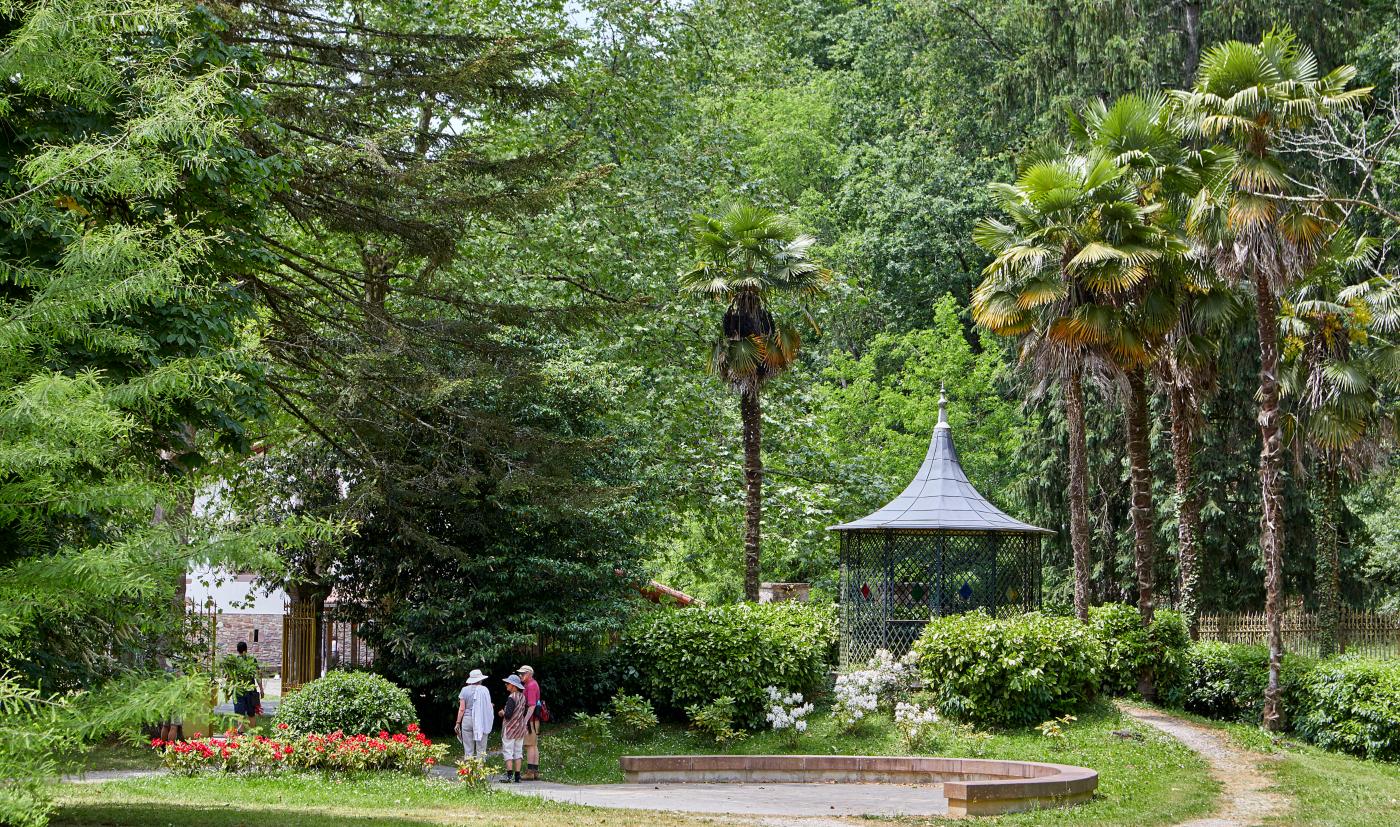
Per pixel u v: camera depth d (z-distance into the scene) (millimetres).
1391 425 24828
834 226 46781
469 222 21984
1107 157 21578
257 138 15961
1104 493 34250
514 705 18422
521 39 18578
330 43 18453
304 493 22906
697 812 14445
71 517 9711
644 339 28922
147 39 11359
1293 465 31578
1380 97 32594
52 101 10281
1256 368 30766
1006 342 41500
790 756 19000
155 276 8688
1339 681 19641
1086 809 14750
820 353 44531
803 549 33781
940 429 25438
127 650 11164
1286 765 17766
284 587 23391
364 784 15688
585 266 28125
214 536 9039
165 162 9266
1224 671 21750
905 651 23234
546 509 21609
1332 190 23672
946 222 42281
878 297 44250
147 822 11539
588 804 15117
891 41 45500
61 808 12242
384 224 18094
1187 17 33156
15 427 7816
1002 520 23641
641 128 31281
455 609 22047
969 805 14430
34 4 9250
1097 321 20484
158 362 10055
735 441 29703
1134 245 20375
